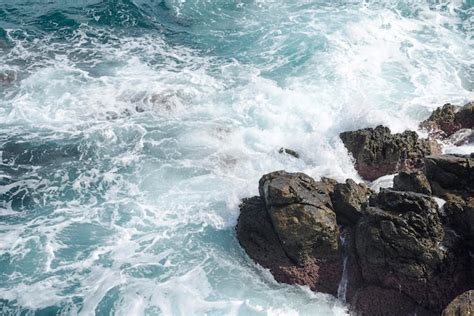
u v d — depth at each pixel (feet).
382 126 54.65
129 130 61.57
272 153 57.41
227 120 62.69
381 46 74.28
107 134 60.95
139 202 53.01
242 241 47.70
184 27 82.17
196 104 65.46
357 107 60.03
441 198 44.32
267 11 85.10
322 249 44.88
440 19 80.28
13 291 44.21
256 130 60.85
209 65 73.15
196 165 56.85
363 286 43.55
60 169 56.70
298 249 44.55
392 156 52.42
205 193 53.57
